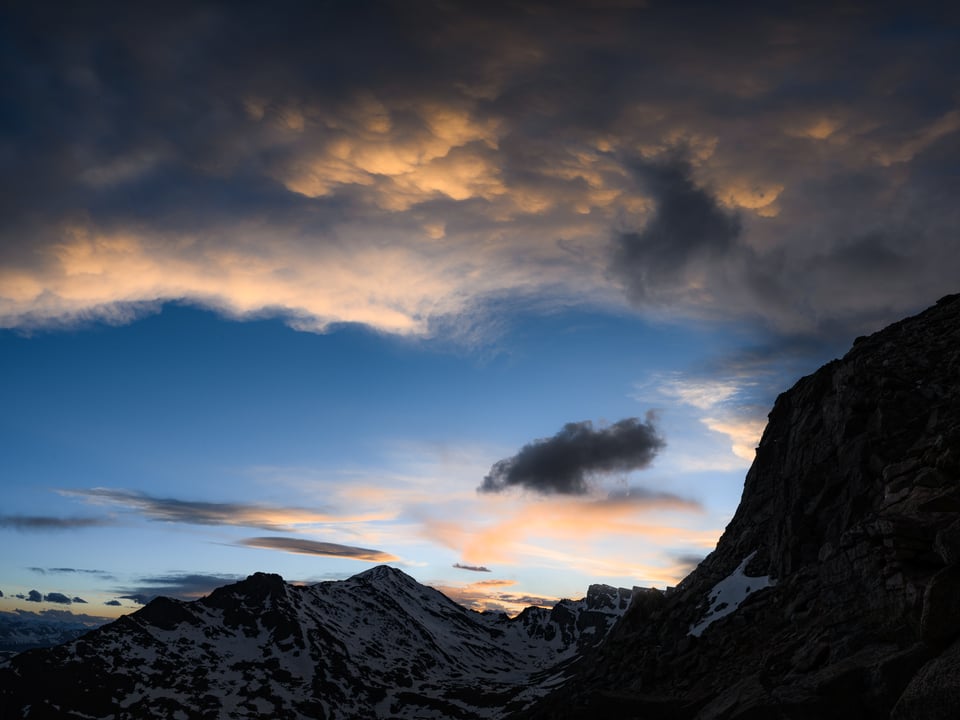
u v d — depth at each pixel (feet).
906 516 122.83
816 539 184.24
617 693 167.94
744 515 258.78
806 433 214.48
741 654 164.35
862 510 165.78
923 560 117.19
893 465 143.64
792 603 167.02
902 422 174.40
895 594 117.80
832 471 188.65
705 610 204.64
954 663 67.77
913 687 70.74
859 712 97.25
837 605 139.85
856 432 185.47
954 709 65.31
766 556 214.28
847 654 112.27
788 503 208.95
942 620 73.56
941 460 127.65
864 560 135.33
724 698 132.67
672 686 172.76
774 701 108.17
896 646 103.50
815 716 99.30
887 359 199.00
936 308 225.56
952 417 160.35
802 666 121.90
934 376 183.11
